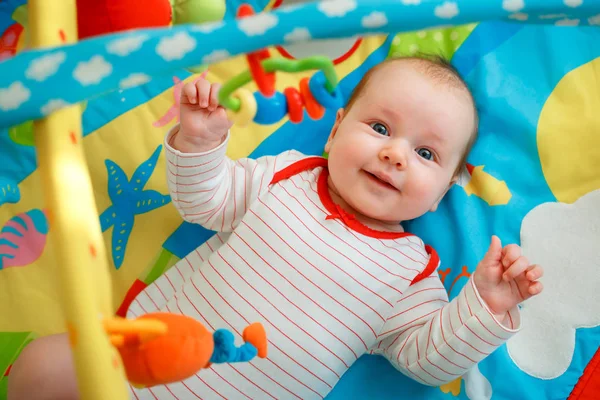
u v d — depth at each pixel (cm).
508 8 55
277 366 93
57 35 62
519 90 127
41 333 102
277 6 123
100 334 47
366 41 130
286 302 94
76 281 49
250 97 64
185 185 97
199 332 55
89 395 46
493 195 121
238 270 96
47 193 53
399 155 95
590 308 113
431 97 99
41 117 54
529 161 124
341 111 110
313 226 99
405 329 102
